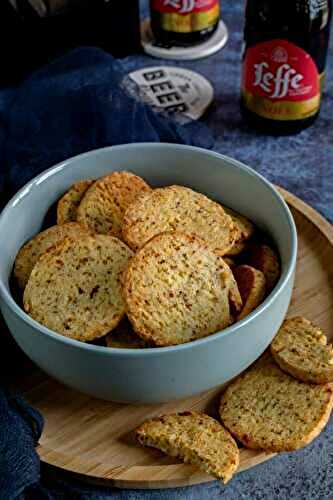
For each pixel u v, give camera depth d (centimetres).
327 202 77
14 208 64
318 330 64
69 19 85
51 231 65
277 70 78
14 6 83
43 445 60
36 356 60
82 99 77
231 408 61
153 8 89
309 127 83
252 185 66
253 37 78
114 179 66
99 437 60
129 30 89
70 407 62
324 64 79
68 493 59
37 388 63
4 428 58
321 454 61
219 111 85
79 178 68
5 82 87
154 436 59
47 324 60
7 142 76
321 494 60
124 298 59
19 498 58
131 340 61
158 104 84
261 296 62
